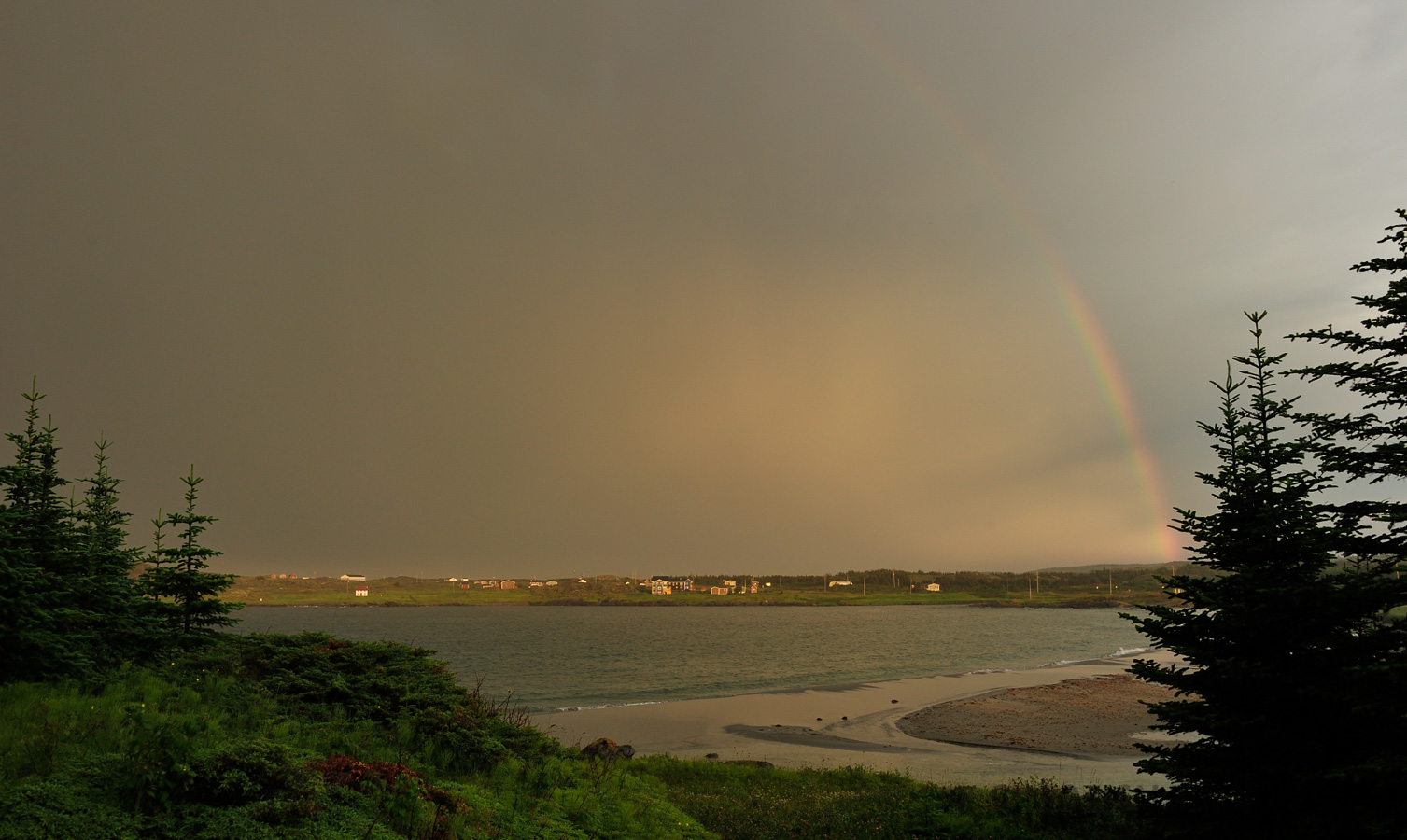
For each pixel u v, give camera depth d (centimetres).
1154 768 1268
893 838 1559
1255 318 1295
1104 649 12669
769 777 2511
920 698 5991
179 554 1808
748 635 17762
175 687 1426
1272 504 1234
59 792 792
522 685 7444
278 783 933
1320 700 1111
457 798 1164
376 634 16200
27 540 1496
